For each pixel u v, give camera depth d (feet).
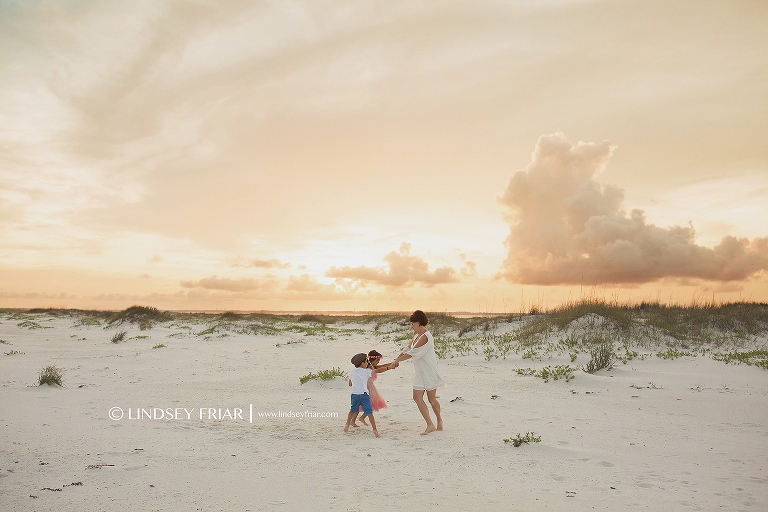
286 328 108.68
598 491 15.57
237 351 69.36
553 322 67.15
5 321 133.80
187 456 19.42
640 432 23.66
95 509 13.60
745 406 29.58
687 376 40.04
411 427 25.31
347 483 16.37
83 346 73.36
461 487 16.01
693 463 18.72
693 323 65.82
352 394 24.25
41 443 20.71
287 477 16.97
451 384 39.19
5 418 25.22
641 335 59.11
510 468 18.10
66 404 29.71
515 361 51.21
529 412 28.43
